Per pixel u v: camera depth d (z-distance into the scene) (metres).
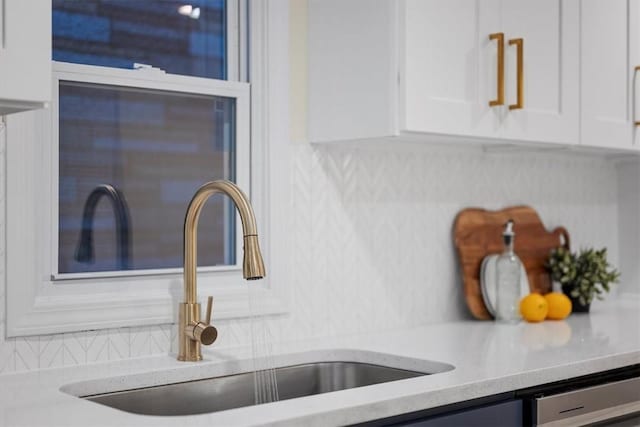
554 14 2.42
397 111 2.06
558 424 1.86
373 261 2.44
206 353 2.03
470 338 2.29
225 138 2.21
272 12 2.21
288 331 2.24
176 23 2.12
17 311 1.77
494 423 1.75
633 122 2.69
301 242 2.27
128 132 2.02
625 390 2.05
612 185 3.29
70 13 1.94
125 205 2.01
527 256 2.85
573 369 1.93
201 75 2.17
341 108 2.20
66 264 1.90
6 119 1.76
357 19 2.16
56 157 1.88
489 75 2.23
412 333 2.39
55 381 1.69
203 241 2.17
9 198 1.76
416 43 2.06
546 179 2.99
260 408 1.45
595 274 2.84
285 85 2.24
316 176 2.31
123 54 2.03
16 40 1.38
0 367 1.76
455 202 2.67
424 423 1.61
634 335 2.35
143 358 1.96
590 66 2.53
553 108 2.42
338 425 1.46
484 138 2.24
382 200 2.47
